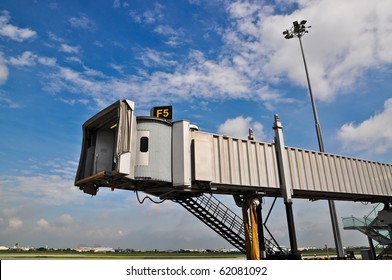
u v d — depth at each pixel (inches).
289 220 664.4
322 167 799.7
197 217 691.4
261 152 705.0
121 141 512.4
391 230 991.6
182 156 574.9
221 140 651.5
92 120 575.2
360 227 1076.5
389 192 940.0
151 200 625.6
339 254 1005.8
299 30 1327.5
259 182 671.8
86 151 594.2
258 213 681.6
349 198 917.8
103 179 529.7
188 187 577.9
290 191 695.7
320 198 860.6
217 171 622.2
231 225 691.4
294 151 759.1
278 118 754.8
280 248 681.0
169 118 621.9
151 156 553.9
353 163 879.1
